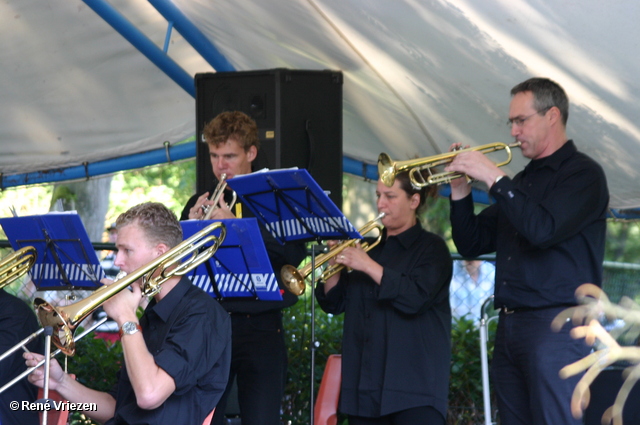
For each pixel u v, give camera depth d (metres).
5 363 5.52
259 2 7.14
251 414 6.15
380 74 7.62
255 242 5.36
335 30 7.07
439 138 8.48
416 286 5.90
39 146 10.04
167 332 4.27
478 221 6.03
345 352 6.10
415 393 5.79
